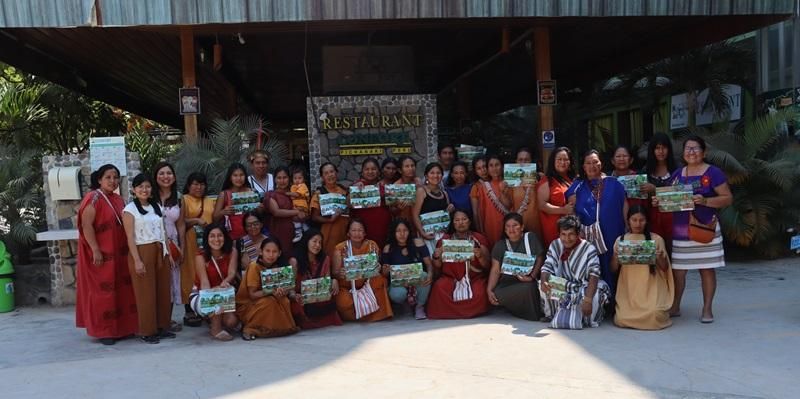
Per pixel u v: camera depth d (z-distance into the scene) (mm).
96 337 5305
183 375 4418
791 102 10133
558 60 12844
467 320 5824
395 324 5781
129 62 10469
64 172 6730
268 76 14055
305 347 5062
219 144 8195
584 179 5734
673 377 4098
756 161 8094
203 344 5301
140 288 5297
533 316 5676
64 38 8562
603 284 5488
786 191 8195
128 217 5277
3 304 6824
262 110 19625
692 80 11195
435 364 4504
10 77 11727
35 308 7020
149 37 9000
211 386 4168
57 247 7012
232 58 12008
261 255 5512
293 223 6254
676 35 10227
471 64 13141
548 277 5492
